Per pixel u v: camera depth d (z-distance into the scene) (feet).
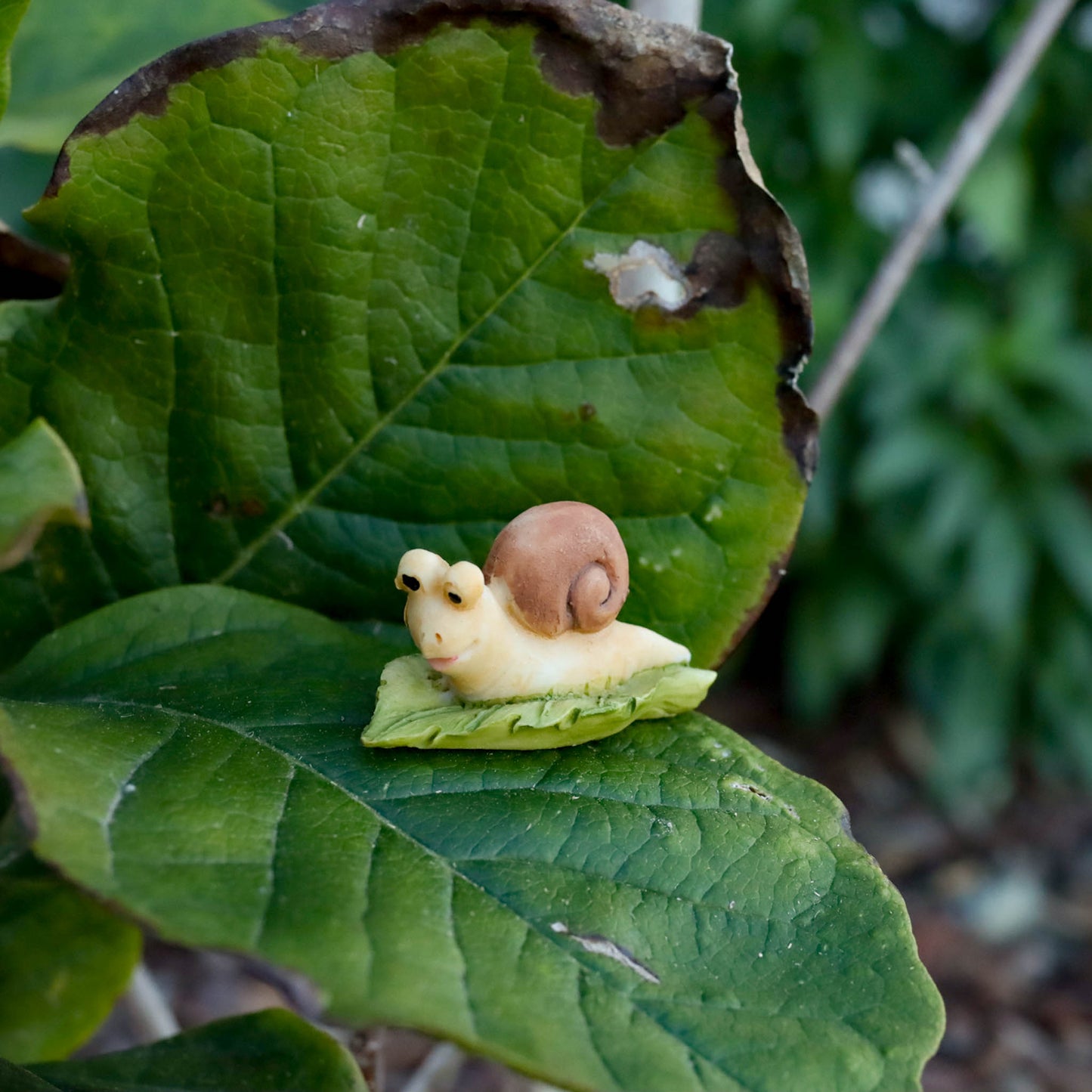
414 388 0.75
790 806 0.72
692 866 0.70
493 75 0.72
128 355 0.74
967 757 2.00
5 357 0.74
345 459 0.76
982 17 1.99
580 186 0.73
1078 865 1.94
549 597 0.72
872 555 2.12
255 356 0.75
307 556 0.76
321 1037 0.75
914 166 0.88
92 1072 0.74
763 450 0.75
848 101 1.81
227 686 0.73
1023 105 1.79
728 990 0.68
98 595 0.76
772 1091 0.66
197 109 0.72
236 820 0.68
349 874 0.67
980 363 1.88
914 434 1.90
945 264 2.05
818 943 0.69
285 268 0.74
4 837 0.73
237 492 0.76
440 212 0.74
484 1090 1.40
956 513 1.86
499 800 0.70
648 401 0.75
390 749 0.71
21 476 0.66
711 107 0.72
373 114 0.73
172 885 0.66
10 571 0.76
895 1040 0.67
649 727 0.74
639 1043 0.66
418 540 0.76
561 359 0.75
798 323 0.73
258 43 0.72
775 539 0.75
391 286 0.74
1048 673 2.06
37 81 0.84
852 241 1.94
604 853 0.70
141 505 0.76
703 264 0.73
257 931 0.65
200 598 0.75
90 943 0.79
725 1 1.85
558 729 0.72
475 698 0.73
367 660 0.75
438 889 0.68
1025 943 1.76
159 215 0.73
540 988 0.66
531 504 0.75
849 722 2.32
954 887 1.88
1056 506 1.94
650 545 0.75
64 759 0.68
